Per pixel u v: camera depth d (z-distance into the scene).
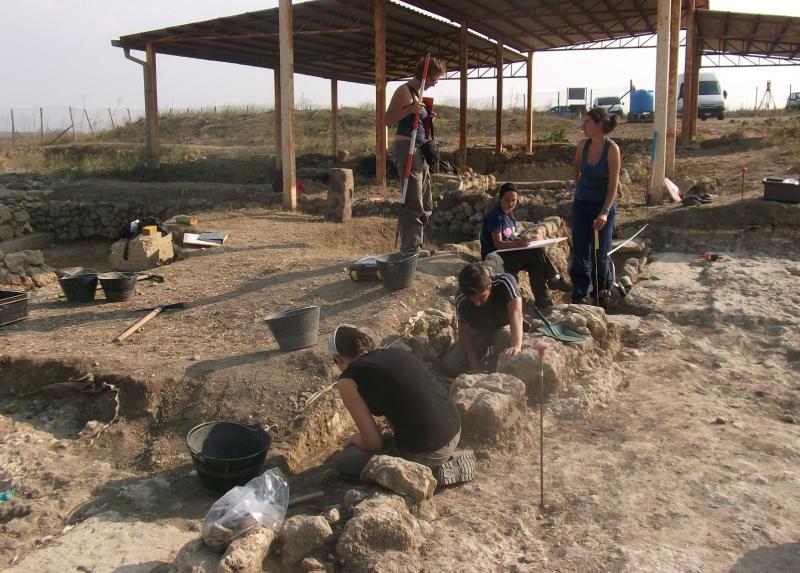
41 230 16.34
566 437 4.44
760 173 13.93
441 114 39.25
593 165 6.86
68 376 5.13
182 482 4.06
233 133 34.66
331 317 6.09
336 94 25.91
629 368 5.61
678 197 11.89
